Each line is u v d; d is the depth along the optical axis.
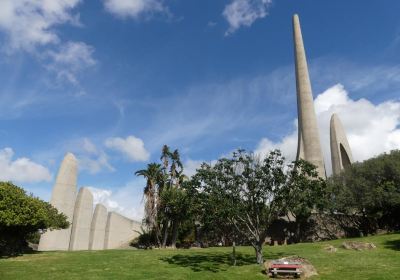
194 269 21.45
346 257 24.78
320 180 23.78
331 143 69.31
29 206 28.17
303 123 63.97
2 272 19.81
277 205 23.88
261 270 20.88
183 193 36.91
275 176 23.08
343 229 50.03
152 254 28.44
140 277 18.91
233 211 22.50
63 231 42.12
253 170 23.33
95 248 44.75
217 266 22.45
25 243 31.28
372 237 38.31
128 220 49.62
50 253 29.28
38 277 18.56
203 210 24.62
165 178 40.16
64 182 43.22
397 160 46.03
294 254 27.22
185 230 43.00
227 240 43.16
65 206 42.53
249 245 41.06
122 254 28.48
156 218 39.12
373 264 21.81
